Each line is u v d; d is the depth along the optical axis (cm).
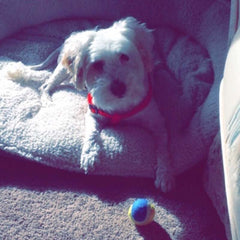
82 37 142
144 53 155
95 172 154
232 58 102
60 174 161
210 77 182
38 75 189
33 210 149
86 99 180
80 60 143
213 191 142
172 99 176
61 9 212
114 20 214
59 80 182
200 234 141
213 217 145
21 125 163
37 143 157
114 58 136
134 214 136
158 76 187
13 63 191
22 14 208
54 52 196
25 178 159
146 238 140
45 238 141
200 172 159
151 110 156
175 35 205
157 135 158
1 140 160
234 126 90
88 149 152
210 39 191
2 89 177
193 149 154
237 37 106
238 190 82
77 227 144
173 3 199
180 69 189
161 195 152
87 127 160
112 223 144
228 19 185
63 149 155
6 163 165
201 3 194
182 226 143
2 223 145
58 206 150
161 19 209
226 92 103
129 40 143
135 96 145
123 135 156
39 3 206
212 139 151
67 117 167
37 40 208
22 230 143
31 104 172
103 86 139
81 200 152
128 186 156
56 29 211
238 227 82
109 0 206
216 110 155
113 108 151
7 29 207
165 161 150
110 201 151
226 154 94
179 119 169
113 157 151
